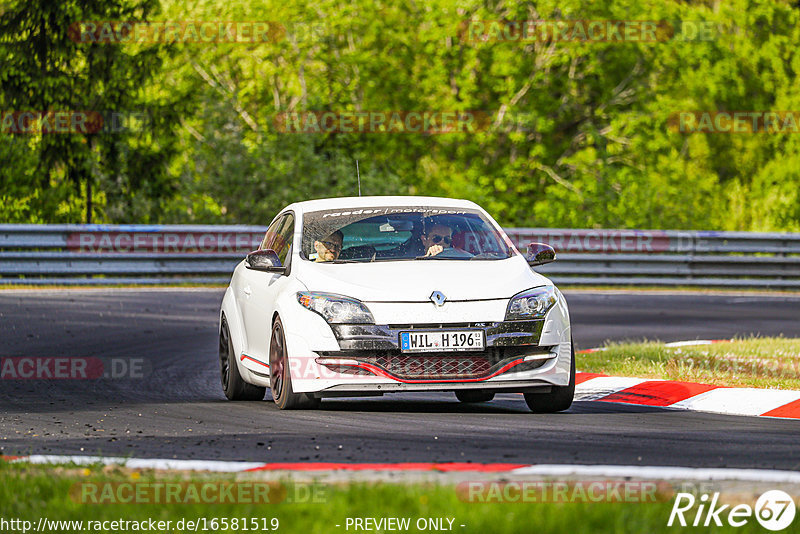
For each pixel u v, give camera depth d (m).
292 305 29.97
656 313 66.12
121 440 25.75
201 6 120.19
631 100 131.88
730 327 59.19
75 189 106.94
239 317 34.75
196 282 80.00
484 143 130.88
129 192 105.44
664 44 128.38
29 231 76.44
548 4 121.81
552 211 112.88
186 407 32.38
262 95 127.94
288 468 20.95
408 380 28.73
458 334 28.91
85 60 106.50
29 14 103.94
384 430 26.81
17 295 68.31
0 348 46.56
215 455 23.30
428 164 132.38
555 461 22.20
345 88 128.38
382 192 107.50
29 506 17.47
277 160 105.75
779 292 85.69
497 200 129.00
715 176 126.81
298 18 124.69
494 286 29.77
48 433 27.08
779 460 22.72
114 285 77.38
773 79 140.75
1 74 103.50
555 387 29.91
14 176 105.19
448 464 21.38
